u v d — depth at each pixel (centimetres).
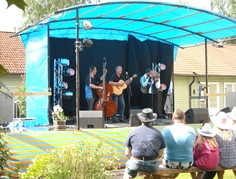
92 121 786
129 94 1101
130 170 536
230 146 569
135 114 866
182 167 544
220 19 889
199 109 942
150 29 1102
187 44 1197
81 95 1112
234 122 645
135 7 843
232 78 2169
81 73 1120
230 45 2591
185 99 1958
